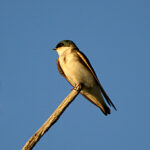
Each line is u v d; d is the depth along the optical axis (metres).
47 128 8.97
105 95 11.66
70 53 12.14
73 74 11.83
